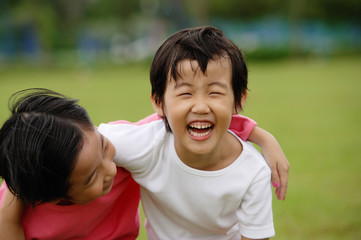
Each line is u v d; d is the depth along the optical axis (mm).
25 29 23391
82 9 27984
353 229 2547
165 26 27641
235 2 27375
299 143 4648
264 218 1515
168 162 1568
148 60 20219
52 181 1289
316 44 24203
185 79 1391
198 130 1448
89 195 1359
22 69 19516
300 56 21859
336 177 3473
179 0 26703
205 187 1542
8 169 1303
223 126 1432
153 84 1533
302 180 3424
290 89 9898
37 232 1532
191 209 1595
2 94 9820
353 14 27047
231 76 1452
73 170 1277
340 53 22203
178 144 1531
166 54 1463
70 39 26781
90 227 1643
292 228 2586
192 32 1484
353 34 27453
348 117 6160
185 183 1559
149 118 1761
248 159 1553
